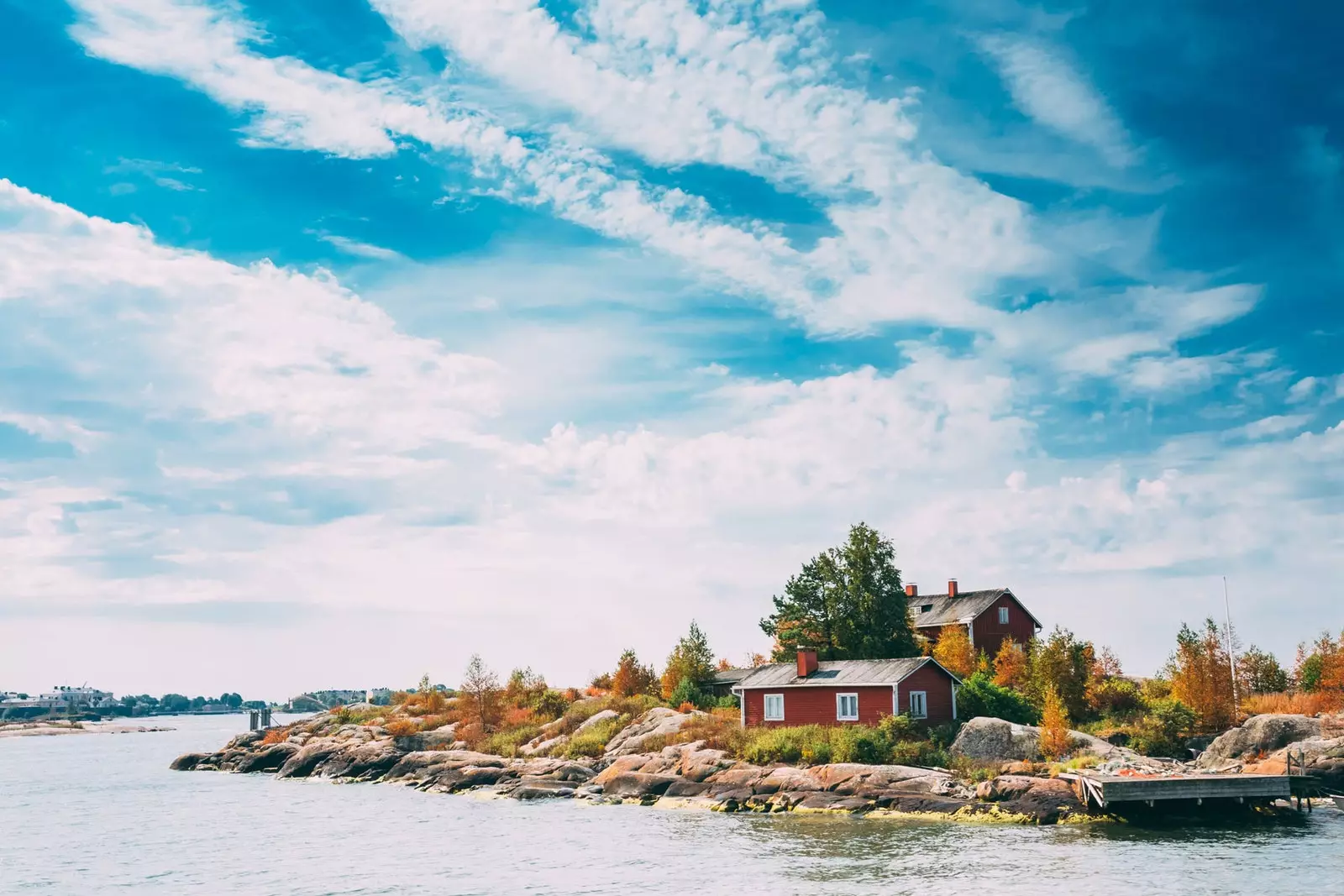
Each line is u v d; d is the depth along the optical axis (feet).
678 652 286.05
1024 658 244.22
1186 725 202.18
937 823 164.55
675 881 131.95
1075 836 150.00
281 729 356.79
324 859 159.22
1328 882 119.03
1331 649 227.81
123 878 149.79
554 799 217.97
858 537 269.23
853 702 214.48
